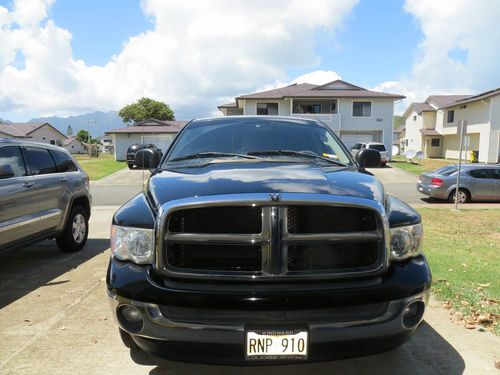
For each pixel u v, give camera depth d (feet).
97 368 9.93
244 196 7.95
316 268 8.06
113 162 118.83
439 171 49.80
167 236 7.95
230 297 7.57
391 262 8.56
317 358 7.85
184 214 8.02
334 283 7.97
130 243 8.46
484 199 47.65
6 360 10.32
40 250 21.84
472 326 12.25
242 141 12.61
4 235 15.87
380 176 78.64
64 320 12.72
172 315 7.75
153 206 8.71
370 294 7.84
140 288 7.88
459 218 34.37
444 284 15.92
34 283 16.26
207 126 13.51
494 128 108.27
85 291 15.34
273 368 10.06
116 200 48.83
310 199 7.90
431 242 24.02
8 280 16.65
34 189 17.78
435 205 45.96
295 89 127.44
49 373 9.71
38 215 17.99
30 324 12.45
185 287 7.79
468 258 20.08
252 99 118.01
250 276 7.82
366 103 116.57
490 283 16.10
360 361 10.36
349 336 7.75
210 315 7.66
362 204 8.08
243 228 7.97
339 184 8.95
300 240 7.88
